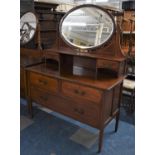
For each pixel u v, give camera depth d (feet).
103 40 5.70
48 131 6.61
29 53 7.95
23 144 5.93
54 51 6.17
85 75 5.89
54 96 6.15
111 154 5.54
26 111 7.90
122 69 5.77
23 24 7.96
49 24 8.25
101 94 4.96
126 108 8.13
